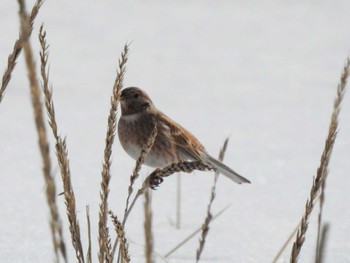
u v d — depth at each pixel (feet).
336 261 23.82
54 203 11.46
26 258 23.03
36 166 35.22
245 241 26.23
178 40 62.13
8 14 64.85
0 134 40.14
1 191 31.12
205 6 71.56
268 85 52.01
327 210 29.96
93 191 32.04
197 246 25.44
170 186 33.35
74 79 51.26
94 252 23.98
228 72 54.70
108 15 67.00
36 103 10.14
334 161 37.24
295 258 13.08
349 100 49.01
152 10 69.46
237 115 45.68
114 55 57.41
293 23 67.77
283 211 30.22
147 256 10.11
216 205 30.91
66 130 41.55
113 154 38.11
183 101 48.24
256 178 34.83
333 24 67.62
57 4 68.13
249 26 66.49
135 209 29.96
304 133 42.52
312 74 54.70
